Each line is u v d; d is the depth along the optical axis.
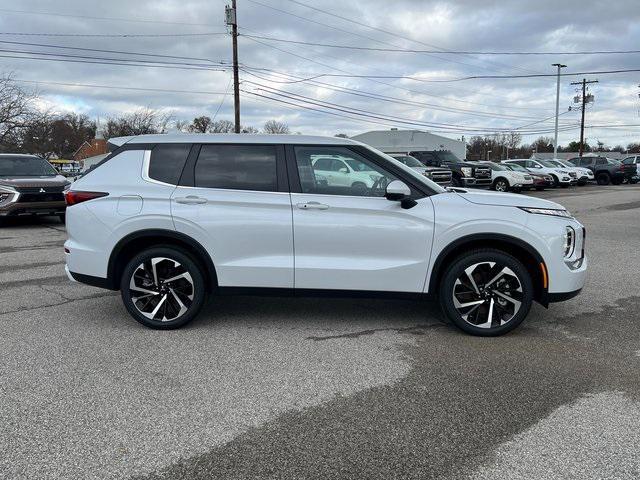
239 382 3.87
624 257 8.80
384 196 4.78
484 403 3.56
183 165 4.96
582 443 3.07
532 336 4.87
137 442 3.07
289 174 4.85
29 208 12.01
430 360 4.29
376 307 5.79
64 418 3.34
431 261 4.72
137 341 4.72
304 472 2.80
